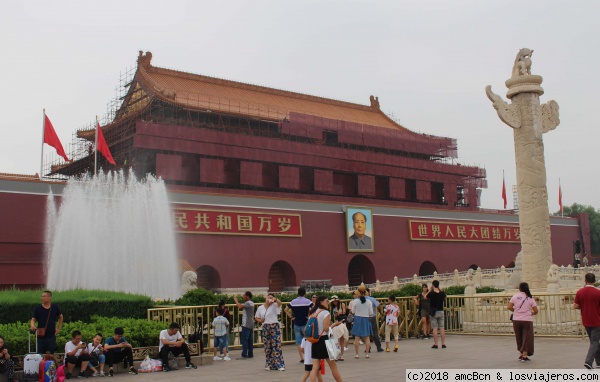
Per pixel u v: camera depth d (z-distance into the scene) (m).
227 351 20.70
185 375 17.16
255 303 25.22
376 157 78.25
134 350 18.59
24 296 22.05
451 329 27.12
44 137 49.03
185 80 69.00
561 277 44.91
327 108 81.75
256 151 67.19
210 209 53.25
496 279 49.22
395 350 21.47
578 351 19.17
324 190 72.44
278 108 73.06
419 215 71.25
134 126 63.16
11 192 43.38
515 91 28.52
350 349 22.72
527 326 17.12
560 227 86.38
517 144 28.70
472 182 89.69
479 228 77.56
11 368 15.75
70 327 19.11
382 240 66.75
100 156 67.06
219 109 65.75
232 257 53.91
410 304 26.97
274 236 57.50
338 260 62.25
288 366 18.58
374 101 89.81
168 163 59.81
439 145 87.19
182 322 21.86
